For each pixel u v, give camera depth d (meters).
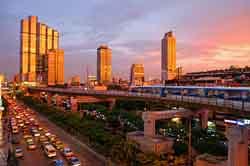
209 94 69.00
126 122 91.00
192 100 59.44
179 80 131.25
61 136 76.31
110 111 107.00
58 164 49.94
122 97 97.75
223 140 62.28
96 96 118.56
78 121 80.81
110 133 69.31
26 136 75.56
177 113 64.12
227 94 62.44
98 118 101.06
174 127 73.81
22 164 51.88
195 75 132.38
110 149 53.81
